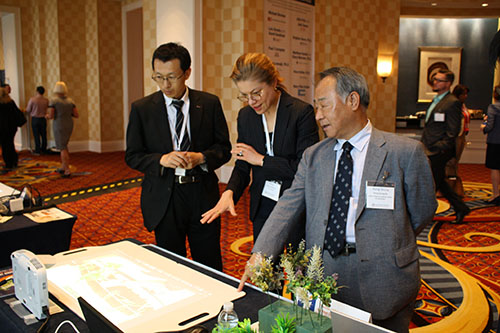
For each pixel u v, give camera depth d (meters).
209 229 2.37
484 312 2.76
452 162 5.43
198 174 2.29
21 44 10.97
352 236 1.55
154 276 1.51
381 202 1.49
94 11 10.42
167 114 2.29
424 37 11.01
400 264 1.49
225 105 6.84
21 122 8.23
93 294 1.37
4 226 2.23
